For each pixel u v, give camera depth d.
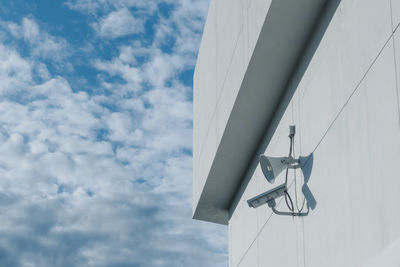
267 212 11.02
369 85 6.33
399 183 5.44
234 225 14.95
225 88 12.67
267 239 10.82
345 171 6.86
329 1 8.27
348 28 7.22
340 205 6.93
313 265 7.84
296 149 9.14
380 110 5.98
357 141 6.55
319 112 8.11
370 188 6.09
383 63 6.00
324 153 7.70
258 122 11.75
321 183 7.72
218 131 13.24
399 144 5.49
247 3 10.72
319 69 8.34
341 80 7.30
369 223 6.05
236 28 11.81
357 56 6.79
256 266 11.67
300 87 9.34
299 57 9.63
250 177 13.30
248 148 12.84
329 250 7.21
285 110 10.29
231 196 15.50
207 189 15.23
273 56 9.77
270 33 9.27
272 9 8.77
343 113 7.11
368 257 6.02
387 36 5.97
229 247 15.51
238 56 11.33
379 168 5.90
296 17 8.84
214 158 13.60
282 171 9.66
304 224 8.38
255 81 10.52
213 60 14.92
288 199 9.38
